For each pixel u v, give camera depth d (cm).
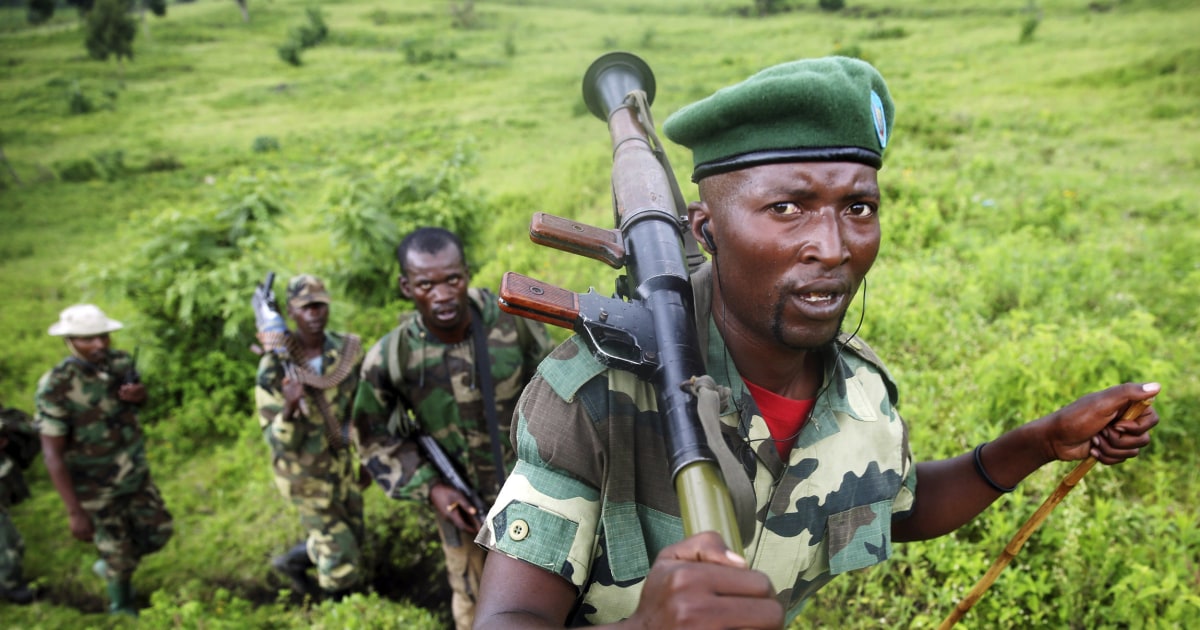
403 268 298
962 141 1021
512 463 311
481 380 299
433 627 366
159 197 1372
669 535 111
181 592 423
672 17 2727
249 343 619
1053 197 725
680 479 90
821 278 98
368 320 676
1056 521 312
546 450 107
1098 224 688
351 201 709
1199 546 310
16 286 995
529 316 105
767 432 118
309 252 906
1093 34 1606
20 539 448
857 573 322
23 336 842
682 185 759
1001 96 1259
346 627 353
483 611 102
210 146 1725
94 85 2398
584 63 2206
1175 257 600
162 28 3164
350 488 397
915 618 294
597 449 108
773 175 98
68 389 399
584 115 1570
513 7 3200
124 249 1091
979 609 295
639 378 108
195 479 537
